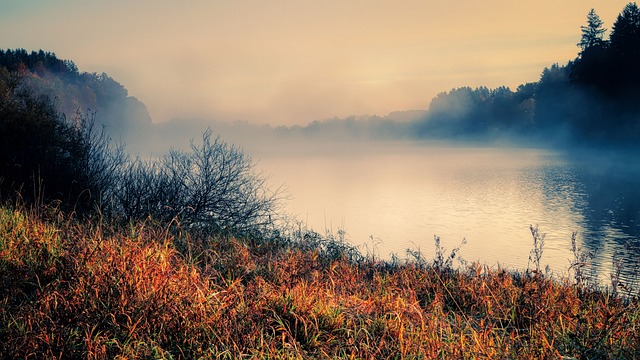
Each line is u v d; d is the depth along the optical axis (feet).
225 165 47.52
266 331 18.65
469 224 112.68
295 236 43.34
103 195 43.80
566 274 33.50
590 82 375.25
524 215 129.90
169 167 47.93
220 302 19.85
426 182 236.02
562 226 110.93
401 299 23.24
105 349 16.44
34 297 19.86
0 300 19.69
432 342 18.37
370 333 19.44
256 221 47.60
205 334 17.81
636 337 18.89
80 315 18.06
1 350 16.01
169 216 43.62
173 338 17.87
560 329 20.81
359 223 109.40
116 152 49.65
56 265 22.63
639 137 352.28
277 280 24.95
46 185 42.09
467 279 29.40
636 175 243.81
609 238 93.09
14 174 41.68
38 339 16.65
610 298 25.36
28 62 357.00
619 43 357.00
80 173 44.09
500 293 25.72
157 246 25.41
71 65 441.27
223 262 28.09
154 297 18.85
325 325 19.67
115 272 20.42
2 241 24.72
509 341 18.94
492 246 82.23
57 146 46.29
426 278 29.19
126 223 38.11
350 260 37.35
